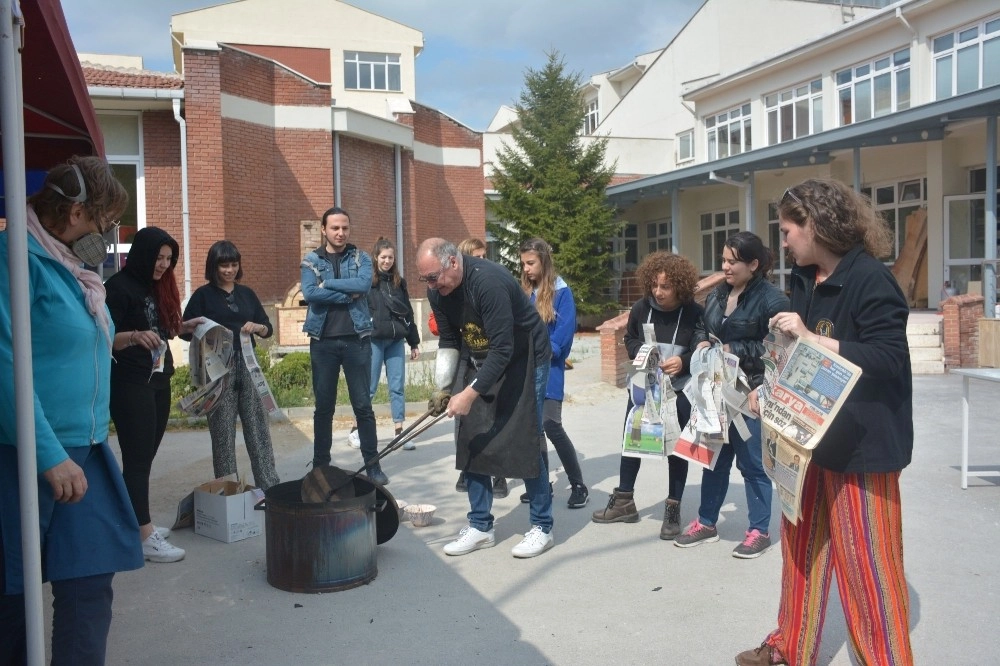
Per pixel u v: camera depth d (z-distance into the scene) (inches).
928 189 719.1
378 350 312.8
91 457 109.7
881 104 766.5
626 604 159.3
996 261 550.3
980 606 155.3
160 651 140.3
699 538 194.2
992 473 252.2
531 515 191.9
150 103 582.6
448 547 189.5
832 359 106.1
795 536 124.7
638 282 197.6
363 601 161.8
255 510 193.8
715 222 1066.1
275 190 677.3
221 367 206.1
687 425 187.9
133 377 174.2
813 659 125.6
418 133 840.3
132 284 179.0
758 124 935.7
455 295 181.6
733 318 180.4
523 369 181.5
